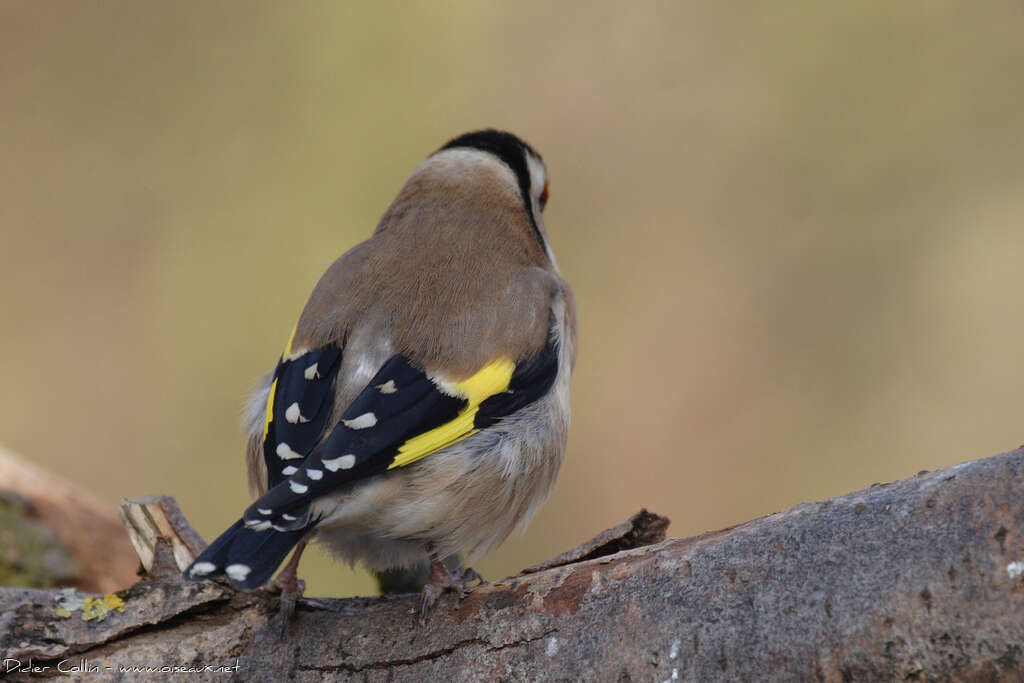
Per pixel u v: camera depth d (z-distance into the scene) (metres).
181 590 5.58
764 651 4.31
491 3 15.47
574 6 15.61
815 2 15.27
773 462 14.15
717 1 15.52
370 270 6.56
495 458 6.05
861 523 4.24
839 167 15.02
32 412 14.05
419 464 5.86
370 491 5.70
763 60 15.36
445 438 5.93
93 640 5.48
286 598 5.50
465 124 15.26
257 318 14.49
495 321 6.34
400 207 7.46
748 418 14.17
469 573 6.36
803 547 4.33
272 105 15.29
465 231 7.01
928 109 14.97
